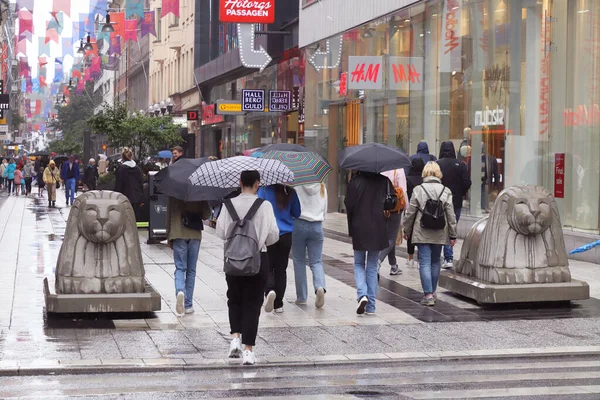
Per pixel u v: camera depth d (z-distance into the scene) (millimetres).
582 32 22922
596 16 22328
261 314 14891
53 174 46562
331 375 10812
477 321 14297
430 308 15445
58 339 12656
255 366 11250
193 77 71125
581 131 22875
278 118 49406
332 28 39125
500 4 26422
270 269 14977
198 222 14758
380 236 14516
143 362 11266
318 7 40969
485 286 15281
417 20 31312
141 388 10031
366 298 14562
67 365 11008
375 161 14320
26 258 22250
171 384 10250
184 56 75562
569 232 22859
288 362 11422
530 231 15320
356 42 36562
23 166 65688
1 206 46625
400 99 32812
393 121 33438
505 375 10781
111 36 62125
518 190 15531
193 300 16234
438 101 30016
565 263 15688
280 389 10031
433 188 15367
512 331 13523
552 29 24094
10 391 9844
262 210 11070
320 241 15453
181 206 14711
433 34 30266
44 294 15586
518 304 15766
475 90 27797
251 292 11305
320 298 15273
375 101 35031
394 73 33188
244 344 11297
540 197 15438
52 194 46562
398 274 19484
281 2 47312
